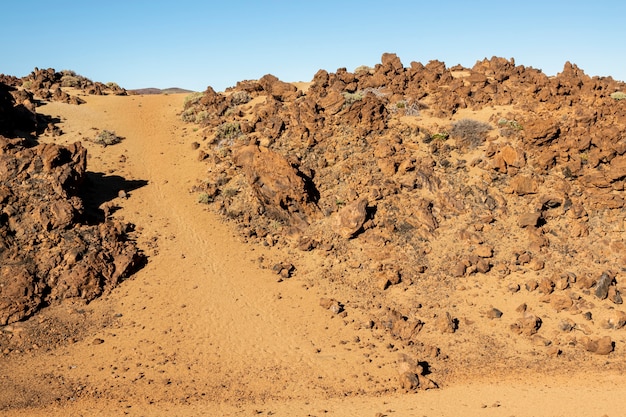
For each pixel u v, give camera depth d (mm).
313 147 47406
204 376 28516
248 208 43031
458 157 45219
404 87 55906
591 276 35969
